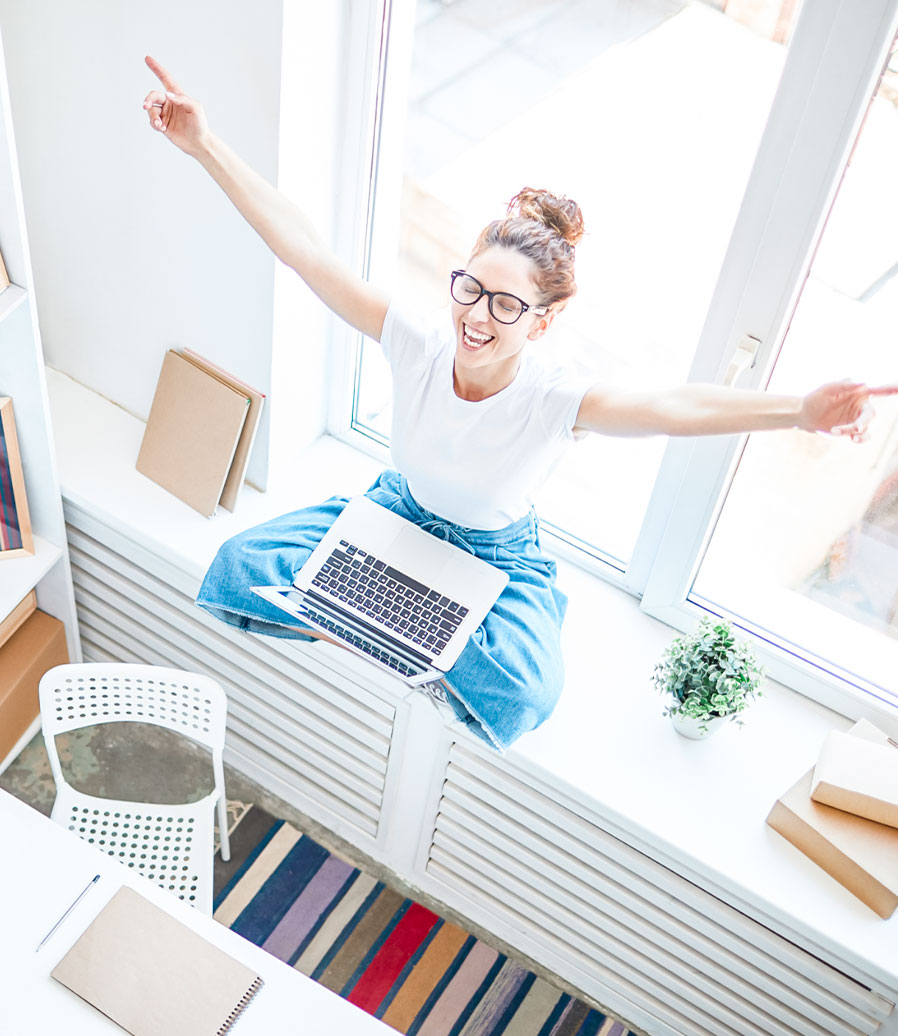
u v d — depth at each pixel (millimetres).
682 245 2020
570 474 2449
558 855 2254
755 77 1800
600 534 2500
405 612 2082
